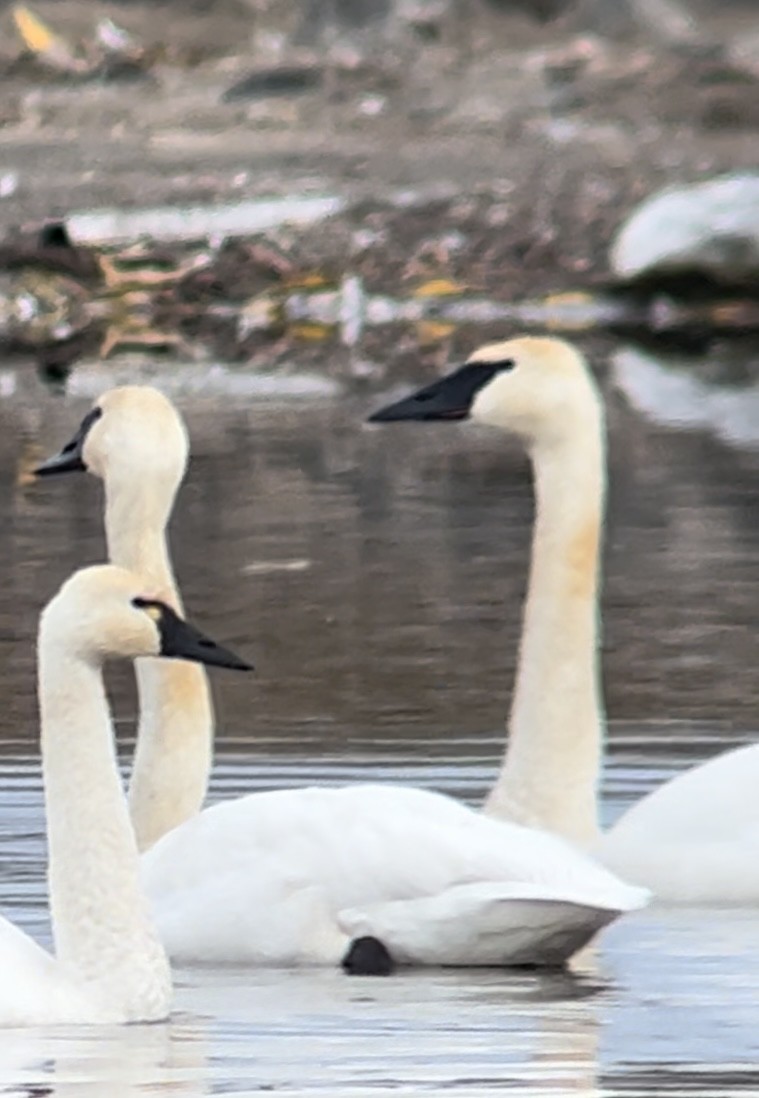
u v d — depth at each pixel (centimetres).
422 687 1692
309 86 4950
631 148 4622
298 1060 944
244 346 3591
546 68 5072
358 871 1109
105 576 1030
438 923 1091
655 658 1802
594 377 3347
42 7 5156
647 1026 993
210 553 2167
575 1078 918
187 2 5300
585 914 1080
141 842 1206
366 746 1520
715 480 2583
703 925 1191
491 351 1301
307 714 1612
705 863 1234
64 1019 999
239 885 1121
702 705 1655
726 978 1079
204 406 3047
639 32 5428
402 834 1110
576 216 4112
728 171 4453
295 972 1103
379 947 1102
